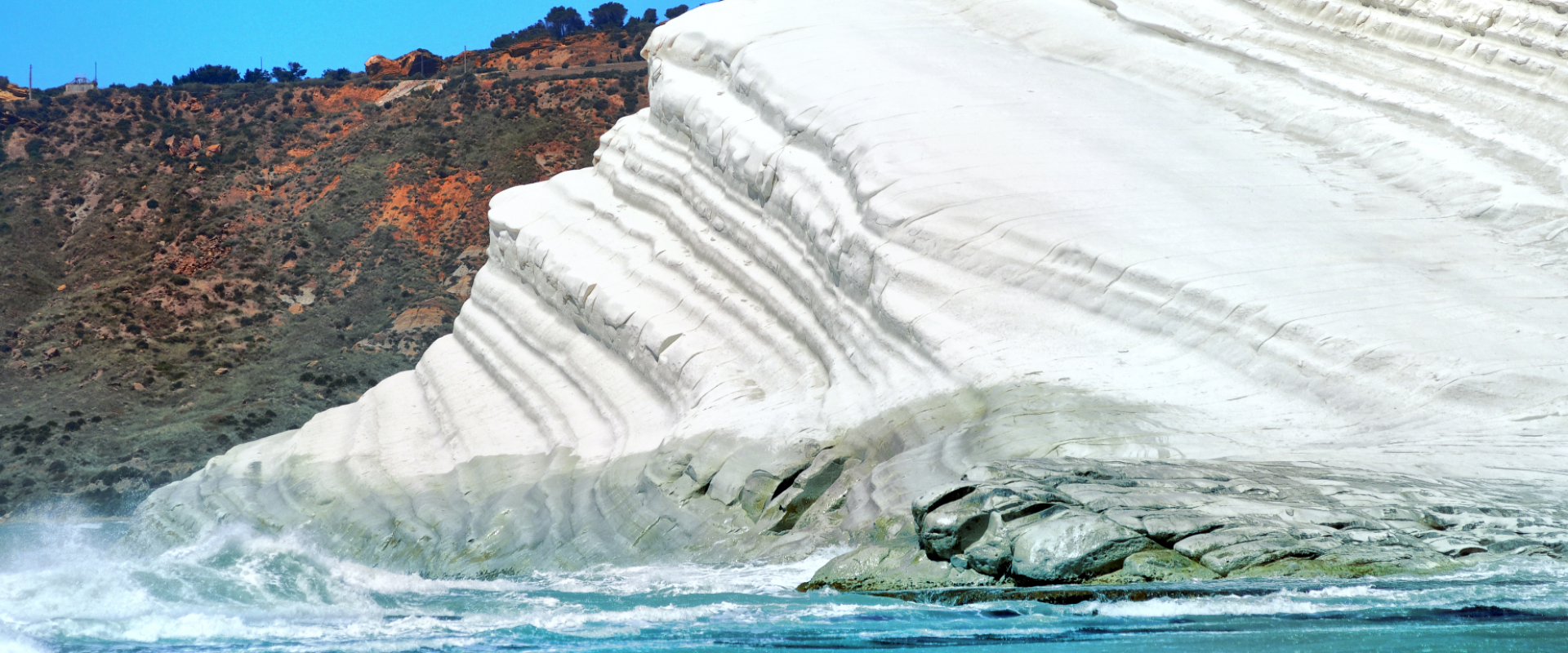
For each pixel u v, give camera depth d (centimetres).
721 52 2764
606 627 1002
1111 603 949
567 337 2664
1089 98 2497
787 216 2341
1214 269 1777
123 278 8131
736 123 2569
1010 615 947
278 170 9594
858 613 1010
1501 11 2380
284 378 7056
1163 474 1210
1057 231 1936
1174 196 2044
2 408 6619
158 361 7200
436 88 10525
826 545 1552
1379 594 901
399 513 2433
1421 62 2422
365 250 8569
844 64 2581
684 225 2588
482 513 2280
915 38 2784
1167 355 1688
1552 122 2159
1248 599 907
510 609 1159
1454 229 1991
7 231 8475
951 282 1947
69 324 7512
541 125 9844
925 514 1146
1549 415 1362
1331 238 1909
